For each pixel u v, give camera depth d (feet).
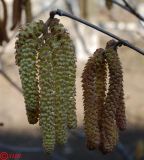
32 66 0.66
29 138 3.06
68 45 0.67
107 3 1.33
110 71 0.74
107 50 0.74
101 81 0.75
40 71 0.66
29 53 0.66
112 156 2.85
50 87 0.66
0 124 1.32
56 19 0.68
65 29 0.67
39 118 0.66
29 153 2.67
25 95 0.65
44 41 0.67
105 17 3.10
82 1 2.06
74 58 0.68
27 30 0.66
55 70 0.67
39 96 0.66
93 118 0.73
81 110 3.15
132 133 3.16
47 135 0.66
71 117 0.68
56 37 0.67
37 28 0.67
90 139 0.73
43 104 0.66
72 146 2.88
